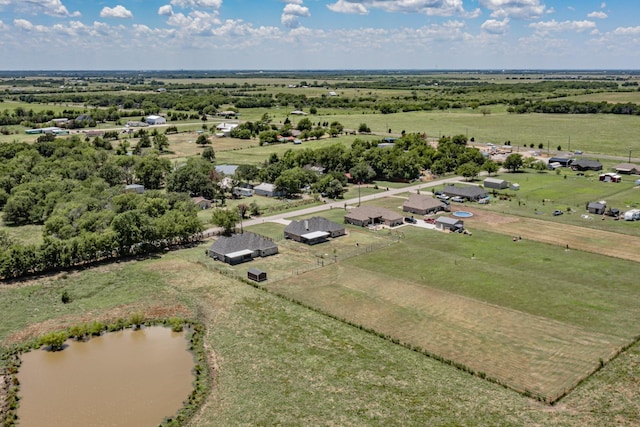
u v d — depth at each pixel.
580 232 112.25
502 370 58.72
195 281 86.25
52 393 55.88
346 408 51.72
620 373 57.72
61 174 156.12
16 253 86.75
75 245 92.50
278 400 53.25
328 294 80.81
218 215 113.00
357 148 188.25
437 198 143.50
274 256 99.19
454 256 97.62
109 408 53.09
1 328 70.00
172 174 157.00
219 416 50.88
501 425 49.03
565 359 60.88
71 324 71.38
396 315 73.25
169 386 56.94
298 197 151.62
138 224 99.62
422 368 59.25
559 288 81.75
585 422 49.31
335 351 63.12
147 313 74.50
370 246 104.44
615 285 82.56
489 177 174.50
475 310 74.50
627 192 148.88
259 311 74.75
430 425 49.00
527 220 122.56
